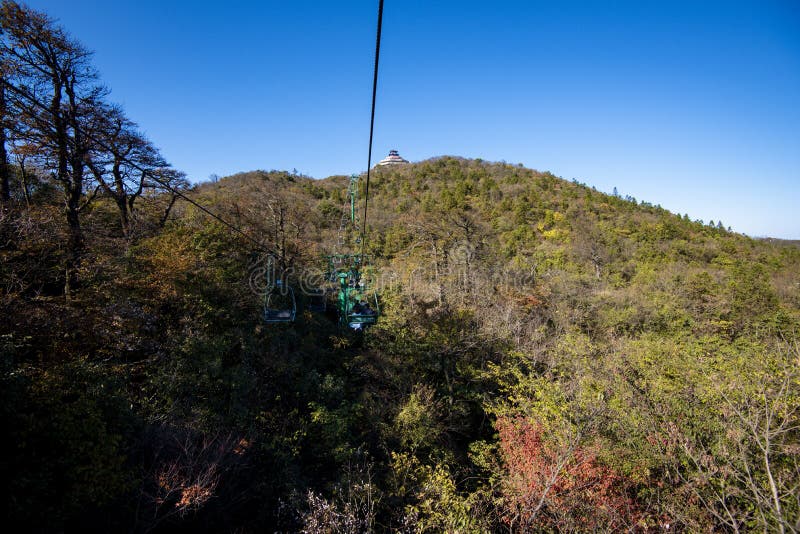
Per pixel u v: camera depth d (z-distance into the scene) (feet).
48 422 23.06
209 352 44.42
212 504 31.58
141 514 27.37
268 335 62.90
